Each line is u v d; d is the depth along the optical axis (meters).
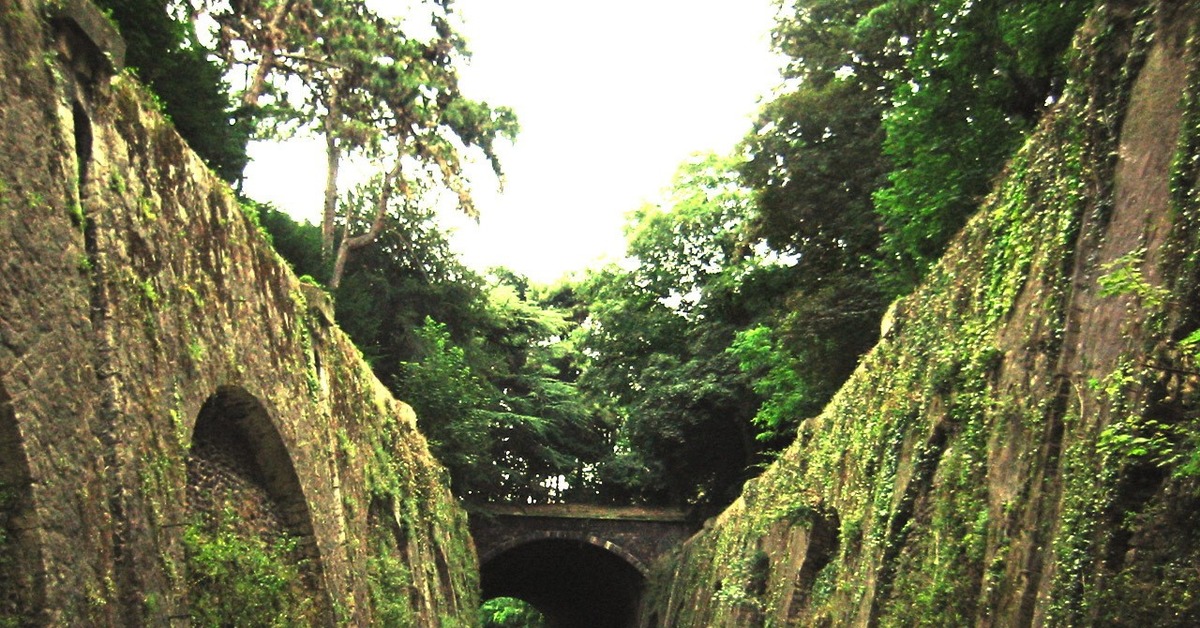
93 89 9.09
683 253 36.91
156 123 10.37
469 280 38.00
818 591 15.86
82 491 8.23
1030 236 9.91
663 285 36.88
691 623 27.98
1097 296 7.81
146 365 9.51
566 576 46.12
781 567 18.66
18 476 7.61
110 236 9.06
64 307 8.30
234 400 12.13
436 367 32.03
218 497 12.30
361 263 36.09
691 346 34.44
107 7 14.61
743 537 22.84
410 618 17.98
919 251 17.75
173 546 9.54
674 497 39.16
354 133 31.05
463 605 26.23
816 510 16.78
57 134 8.40
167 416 9.82
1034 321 9.34
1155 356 7.00
